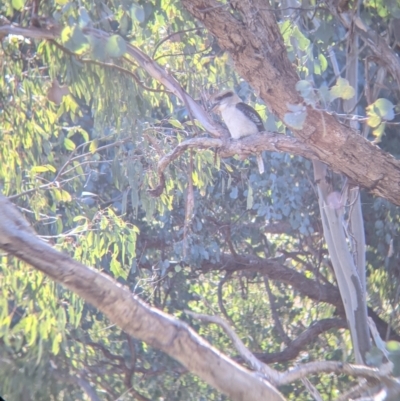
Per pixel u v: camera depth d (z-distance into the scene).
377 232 14.64
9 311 9.72
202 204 15.05
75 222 12.26
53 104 11.24
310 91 8.23
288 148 9.41
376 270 15.85
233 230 16.31
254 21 8.94
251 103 13.96
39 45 10.44
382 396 6.43
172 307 16.11
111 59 10.60
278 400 6.27
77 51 8.42
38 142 11.06
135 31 11.29
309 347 16.30
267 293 18.16
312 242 16.80
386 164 8.98
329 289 16.70
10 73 10.88
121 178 11.48
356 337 12.40
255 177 14.38
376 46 10.92
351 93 8.19
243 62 9.00
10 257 9.03
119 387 13.33
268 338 17.20
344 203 11.54
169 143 11.84
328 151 9.02
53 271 6.09
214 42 11.98
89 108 15.58
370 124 8.56
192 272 16.08
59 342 8.74
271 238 18.64
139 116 10.93
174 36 11.51
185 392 13.84
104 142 14.62
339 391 14.05
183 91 10.36
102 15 10.30
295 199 14.26
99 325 13.67
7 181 10.95
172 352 6.20
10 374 8.59
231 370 6.25
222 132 10.05
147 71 10.30
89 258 10.52
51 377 8.94
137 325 6.15
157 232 15.05
